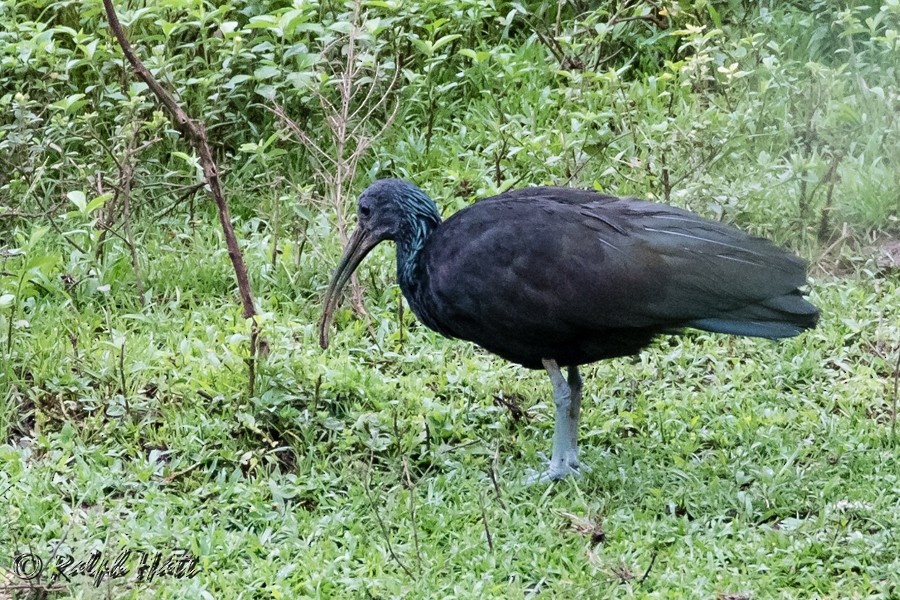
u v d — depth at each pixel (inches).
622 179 585.6
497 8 721.6
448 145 629.9
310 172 612.7
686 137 578.2
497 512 394.3
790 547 373.4
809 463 422.3
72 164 567.2
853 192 572.7
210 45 621.6
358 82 565.6
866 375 471.8
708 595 351.9
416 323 516.4
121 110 606.5
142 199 584.1
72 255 536.1
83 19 604.7
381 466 428.8
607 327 401.7
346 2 622.2
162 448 433.4
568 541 382.6
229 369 462.0
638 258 395.5
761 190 561.9
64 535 377.7
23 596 353.7
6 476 408.2
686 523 387.2
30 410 452.1
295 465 428.1
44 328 491.5
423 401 448.1
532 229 404.2
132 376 463.8
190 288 539.2
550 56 693.9
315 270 539.8
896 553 367.9
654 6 681.6
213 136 617.0
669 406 454.9
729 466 419.2
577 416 426.6
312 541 384.2
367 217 451.8
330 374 450.9
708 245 398.6
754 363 482.3
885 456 419.8
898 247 557.6
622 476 412.8
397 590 355.9
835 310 513.3
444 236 420.8
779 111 631.8
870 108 623.8
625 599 349.7
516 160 599.5
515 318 405.4
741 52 624.1
